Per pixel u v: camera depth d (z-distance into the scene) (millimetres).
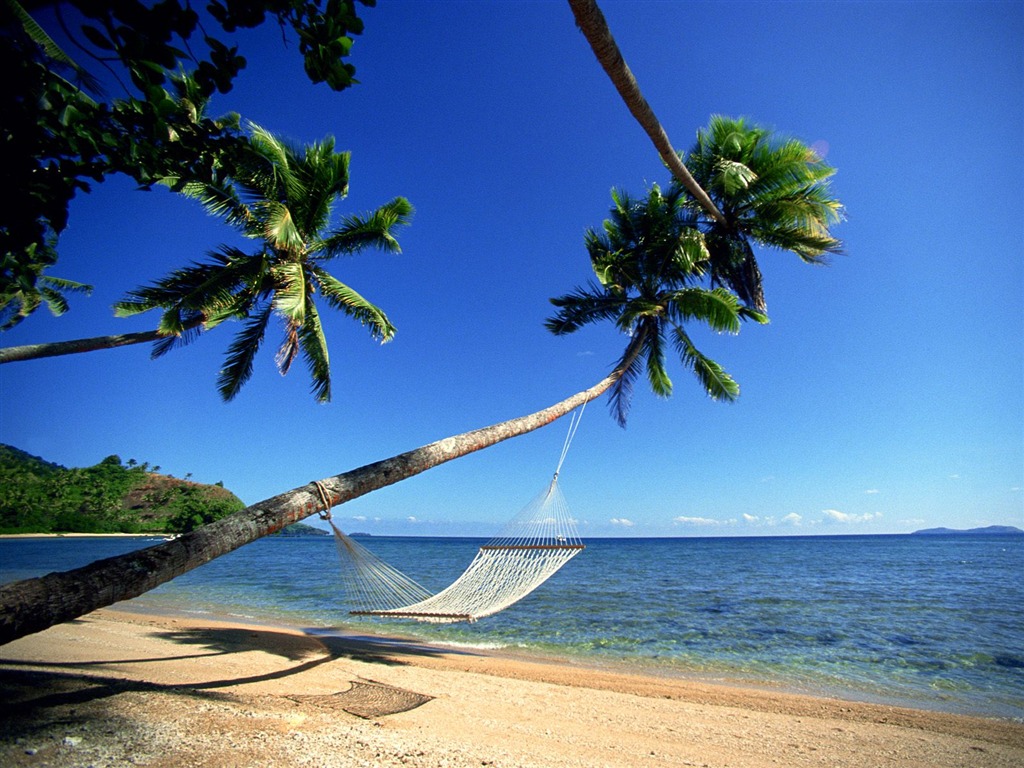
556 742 5312
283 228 10320
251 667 7547
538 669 8914
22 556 36281
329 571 31469
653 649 11000
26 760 3236
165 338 11836
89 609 2875
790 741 5824
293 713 4926
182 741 3836
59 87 2518
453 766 4141
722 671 9414
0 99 2330
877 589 21906
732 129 11859
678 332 12633
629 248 12719
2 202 2502
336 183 12023
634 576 28281
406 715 5719
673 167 4215
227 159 3123
